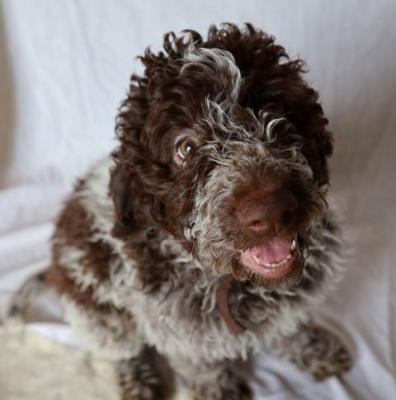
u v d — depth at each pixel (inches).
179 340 14.5
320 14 16.8
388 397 15.5
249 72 11.3
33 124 20.9
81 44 18.6
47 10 18.1
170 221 12.2
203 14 17.4
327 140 12.5
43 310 18.8
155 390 16.7
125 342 16.4
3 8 18.3
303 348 16.5
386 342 16.6
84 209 15.0
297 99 11.7
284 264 11.3
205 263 12.8
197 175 11.1
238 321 13.9
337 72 17.6
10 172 22.1
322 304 17.5
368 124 18.4
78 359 17.4
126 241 13.4
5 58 19.4
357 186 19.4
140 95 12.0
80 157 21.3
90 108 20.1
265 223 10.0
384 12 16.4
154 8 17.5
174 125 11.1
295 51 17.4
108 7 17.7
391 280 17.8
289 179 10.4
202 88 11.0
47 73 19.5
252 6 17.0
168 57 12.0
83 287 15.4
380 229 18.9
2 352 17.7
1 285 19.6
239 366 16.6
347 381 16.0
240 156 10.6
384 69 17.3
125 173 12.5
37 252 20.4
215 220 10.7
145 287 13.7
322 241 14.1
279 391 15.9
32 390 16.8
